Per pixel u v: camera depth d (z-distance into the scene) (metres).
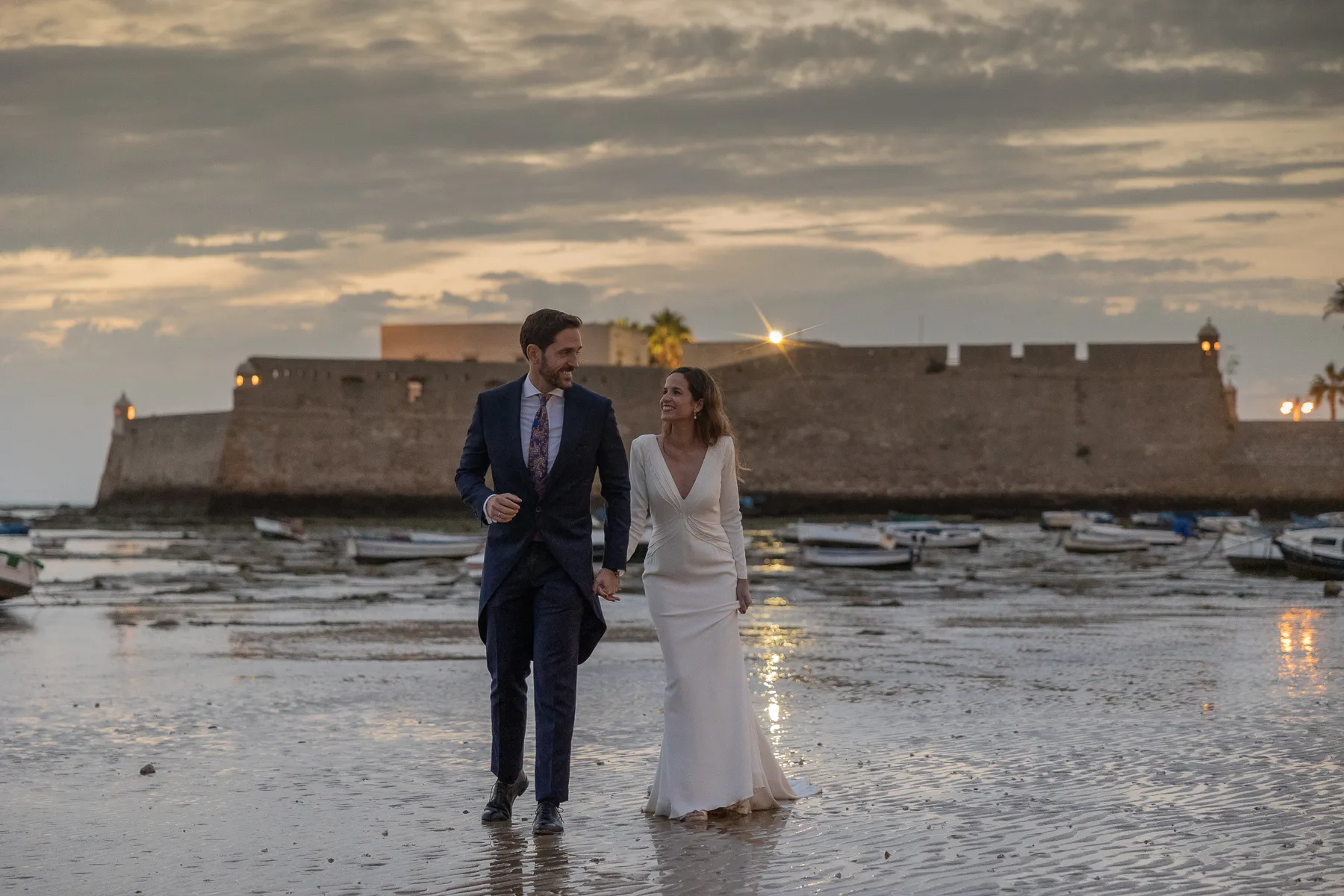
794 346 86.25
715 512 7.23
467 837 6.42
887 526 63.66
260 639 18.14
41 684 12.70
